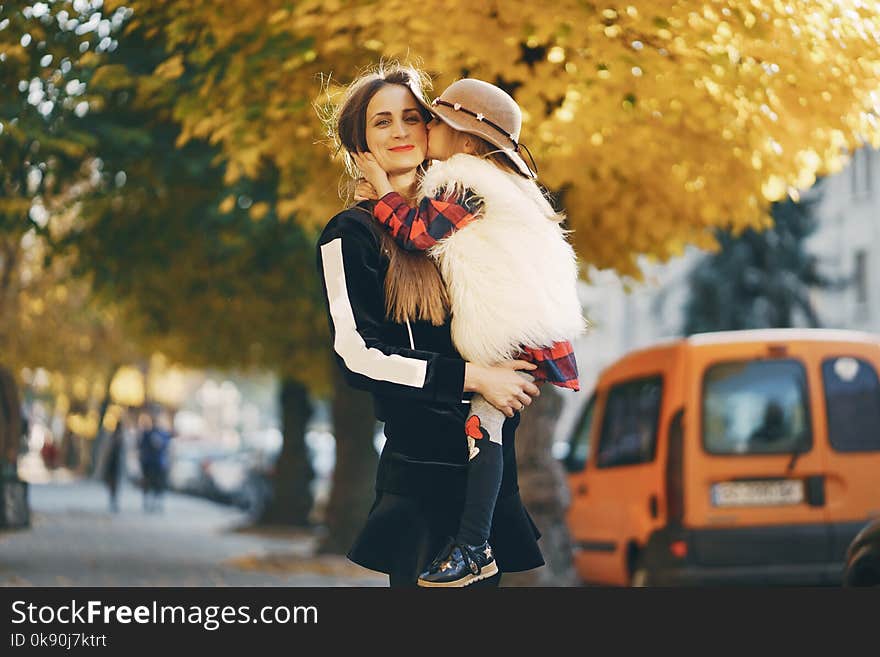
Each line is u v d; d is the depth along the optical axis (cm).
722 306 4144
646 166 1163
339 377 2420
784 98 1118
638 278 1358
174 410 7006
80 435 6725
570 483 1497
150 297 2306
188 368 2702
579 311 439
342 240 430
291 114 1198
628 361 1420
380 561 442
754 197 1255
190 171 1812
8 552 2075
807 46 1099
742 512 1259
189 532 2923
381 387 420
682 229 1328
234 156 1241
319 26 1155
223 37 1210
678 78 1050
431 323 429
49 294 3725
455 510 438
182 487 5534
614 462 1395
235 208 1891
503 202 428
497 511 446
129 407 6078
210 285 2259
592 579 1435
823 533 1254
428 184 433
